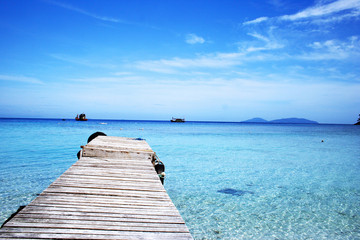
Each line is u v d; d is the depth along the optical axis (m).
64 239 3.10
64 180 5.68
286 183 13.47
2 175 12.76
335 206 9.88
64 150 21.52
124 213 4.07
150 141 35.75
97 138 13.16
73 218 3.73
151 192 5.24
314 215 8.93
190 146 29.98
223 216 8.68
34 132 43.19
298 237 7.25
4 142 26.91
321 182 13.80
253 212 9.10
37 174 13.04
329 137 53.53
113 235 3.30
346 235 7.40
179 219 3.96
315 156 23.98
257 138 46.81
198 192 11.45
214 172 15.84
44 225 3.43
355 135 61.69
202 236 7.19
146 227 3.60
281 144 35.50
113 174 6.50
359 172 16.61
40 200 4.39
